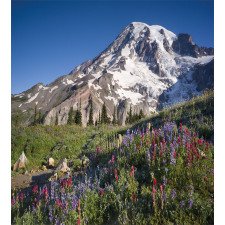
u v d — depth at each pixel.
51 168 9.85
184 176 4.10
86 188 4.64
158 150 5.15
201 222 3.17
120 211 3.76
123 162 5.54
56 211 4.32
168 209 3.49
